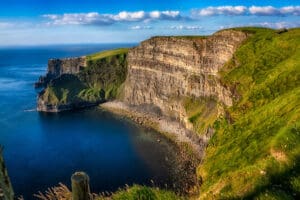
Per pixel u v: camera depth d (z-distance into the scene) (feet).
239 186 49.70
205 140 512.22
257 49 478.59
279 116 188.14
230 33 597.11
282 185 43.70
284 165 47.62
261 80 338.75
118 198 43.91
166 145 534.37
